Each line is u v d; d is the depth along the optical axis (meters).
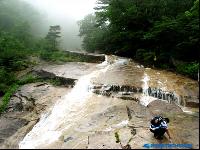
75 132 10.65
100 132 10.30
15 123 12.89
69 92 14.98
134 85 14.32
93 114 11.91
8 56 20.05
